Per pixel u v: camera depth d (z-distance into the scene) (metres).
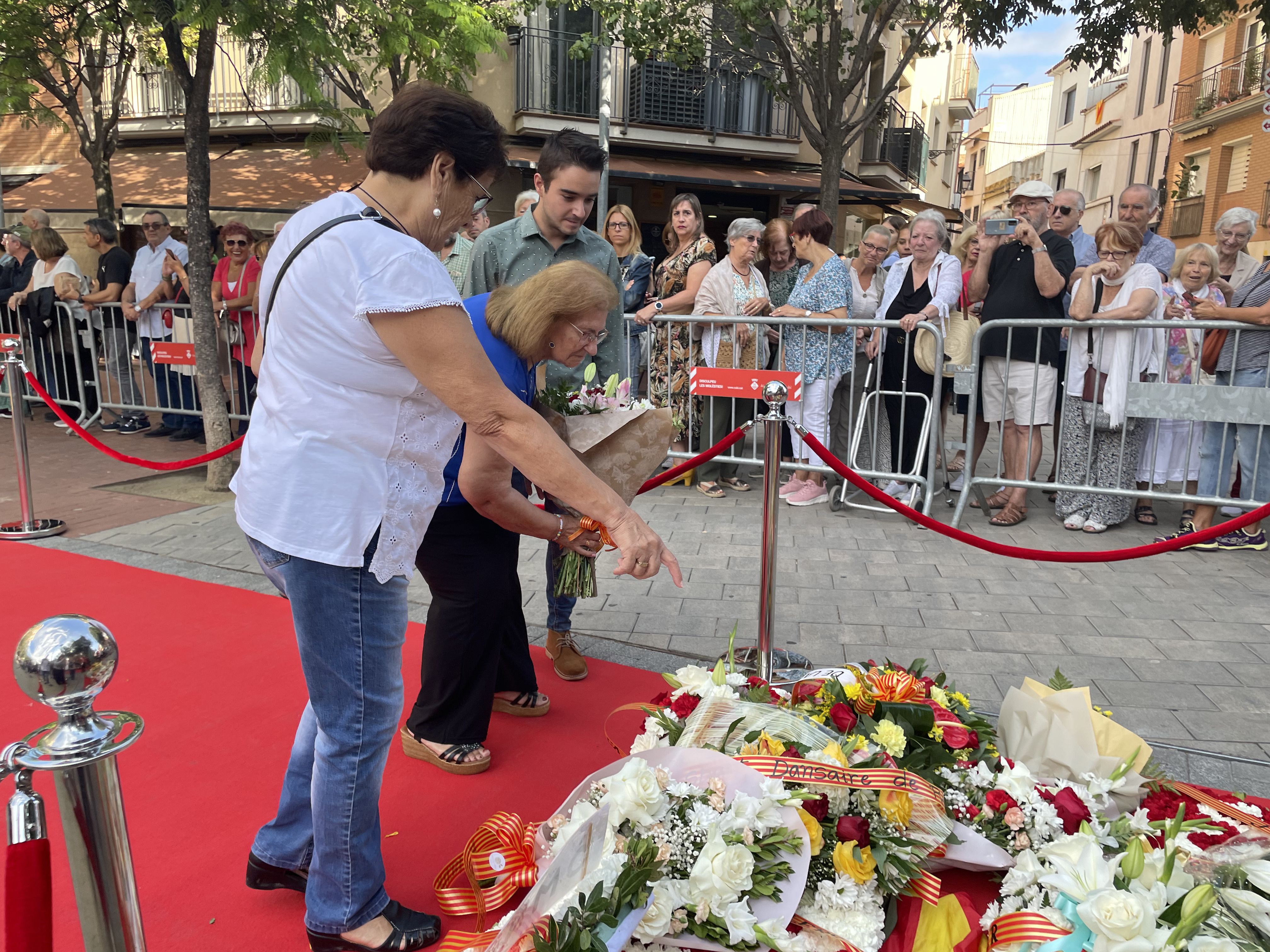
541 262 3.43
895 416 6.17
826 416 5.98
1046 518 5.87
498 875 2.13
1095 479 5.52
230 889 2.30
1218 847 1.95
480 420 1.74
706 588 4.55
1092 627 4.04
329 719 1.90
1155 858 1.86
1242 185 23.27
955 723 2.23
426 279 1.68
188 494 6.56
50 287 8.76
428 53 8.69
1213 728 3.14
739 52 11.87
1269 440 5.11
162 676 3.51
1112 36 10.36
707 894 1.80
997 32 10.57
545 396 2.82
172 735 3.07
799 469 6.02
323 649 1.85
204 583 4.60
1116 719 3.21
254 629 3.98
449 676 2.78
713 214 17.64
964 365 5.85
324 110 9.38
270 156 14.24
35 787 2.81
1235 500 5.20
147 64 12.09
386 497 1.80
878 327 5.88
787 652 3.74
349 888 2.00
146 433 8.74
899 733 2.13
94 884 1.25
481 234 3.64
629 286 6.39
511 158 14.23
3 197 13.86
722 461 6.32
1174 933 1.66
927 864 2.06
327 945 2.03
